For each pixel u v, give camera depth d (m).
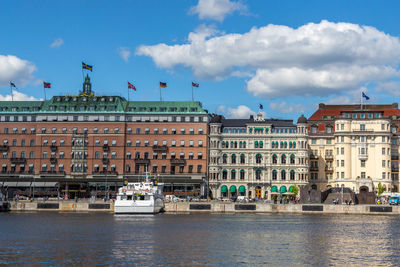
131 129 184.62
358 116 185.12
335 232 92.25
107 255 66.38
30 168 184.25
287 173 182.62
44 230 92.94
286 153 183.00
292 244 77.12
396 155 185.38
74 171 183.12
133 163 183.12
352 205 139.38
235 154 184.12
